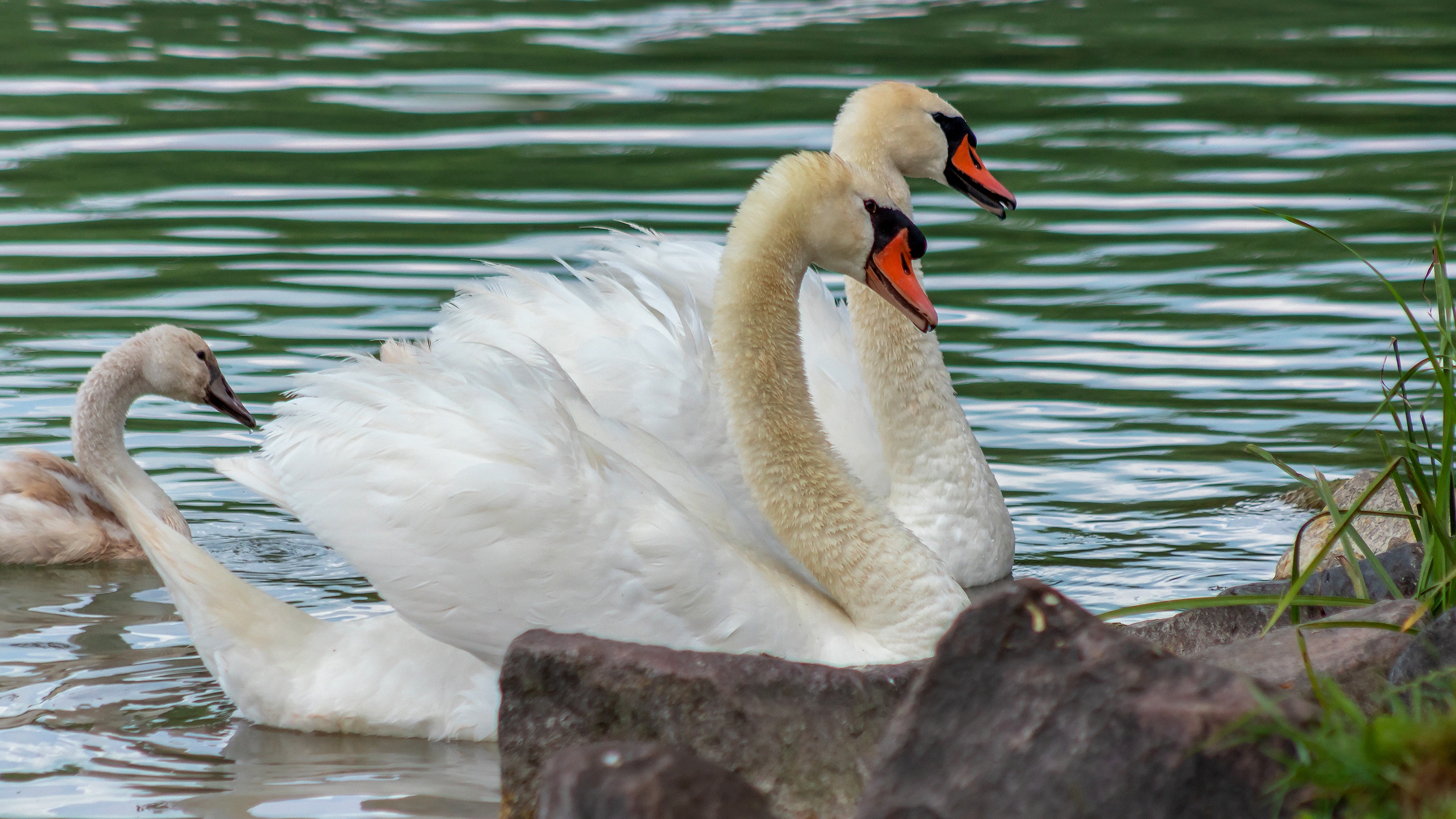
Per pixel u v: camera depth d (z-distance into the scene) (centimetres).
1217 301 1873
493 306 1366
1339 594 959
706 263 1449
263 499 1461
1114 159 2573
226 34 3734
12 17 3853
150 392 1441
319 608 1191
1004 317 1836
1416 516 867
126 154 2594
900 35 3819
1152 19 3959
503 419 996
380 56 3528
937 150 1427
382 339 1717
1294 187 2375
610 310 1351
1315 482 981
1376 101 2966
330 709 978
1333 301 1859
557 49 3634
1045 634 679
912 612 1020
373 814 841
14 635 1159
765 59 3500
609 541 968
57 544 1352
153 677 1072
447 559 972
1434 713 628
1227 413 1548
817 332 1439
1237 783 630
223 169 2506
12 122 2808
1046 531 1340
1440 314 888
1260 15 3969
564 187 2406
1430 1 4100
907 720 679
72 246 2081
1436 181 2375
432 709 975
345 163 2558
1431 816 561
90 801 858
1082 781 647
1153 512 1368
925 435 1303
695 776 651
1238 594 966
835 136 1444
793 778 770
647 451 1080
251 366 1653
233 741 966
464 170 2514
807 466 1048
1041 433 1526
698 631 968
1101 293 1914
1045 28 3862
